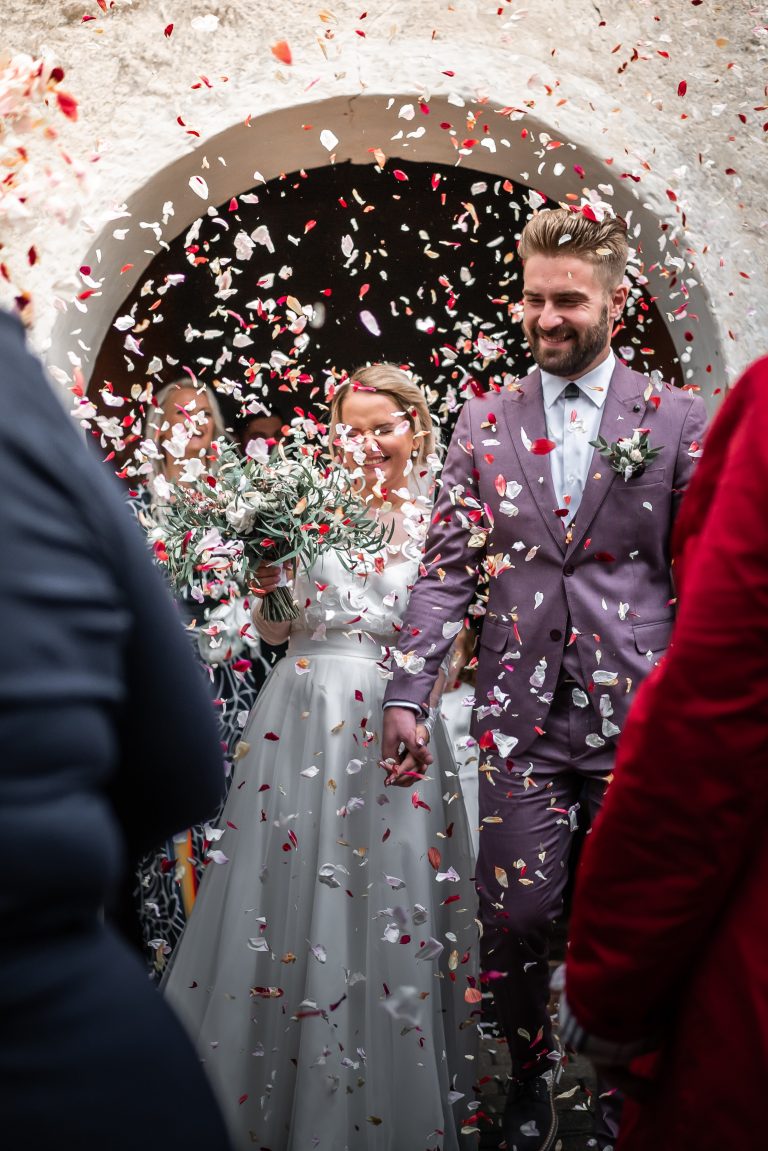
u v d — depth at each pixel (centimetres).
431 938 249
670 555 255
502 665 257
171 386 338
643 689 117
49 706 83
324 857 251
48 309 305
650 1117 122
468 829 274
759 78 328
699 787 108
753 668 105
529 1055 260
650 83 329
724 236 329
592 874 117
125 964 91
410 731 245
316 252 423
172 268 372
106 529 93
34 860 81
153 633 99
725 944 114
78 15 315
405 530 277
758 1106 110
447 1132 251
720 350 329
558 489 254
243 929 254
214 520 255
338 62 323
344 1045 243
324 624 265
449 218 411
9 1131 82
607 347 257
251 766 267
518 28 326
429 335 446
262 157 345
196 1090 91
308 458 261
